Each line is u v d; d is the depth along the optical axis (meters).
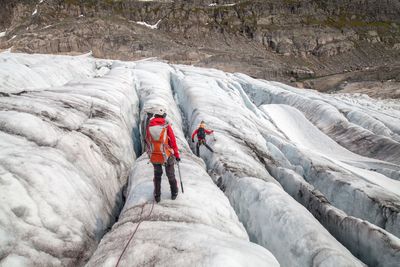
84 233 5.11
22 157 5.14
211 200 6.14
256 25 95.50
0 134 5.65
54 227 4.66
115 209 7.00
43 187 4.89
